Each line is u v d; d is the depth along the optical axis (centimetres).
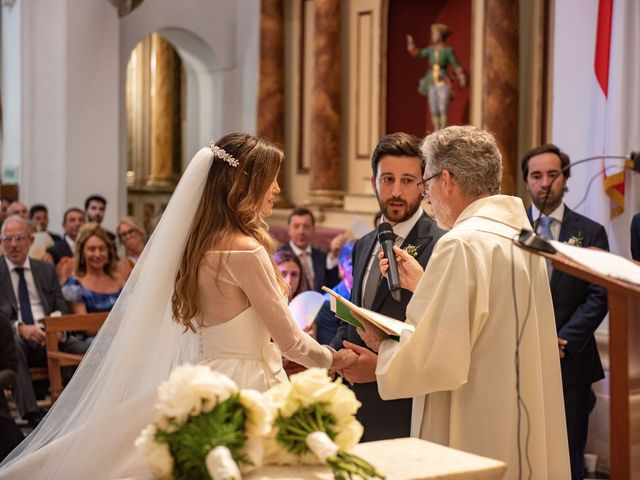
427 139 297
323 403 215
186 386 201
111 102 1130
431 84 955
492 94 884
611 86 557
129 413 307
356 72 1053
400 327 287
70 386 329
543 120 888
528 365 273
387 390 270
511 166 883
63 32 1095
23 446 334
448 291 267
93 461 306
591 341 461
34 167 1123
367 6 1041
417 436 284
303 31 1112
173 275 312
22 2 1108
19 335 670
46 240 936
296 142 1122
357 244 377
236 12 1231
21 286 710
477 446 271
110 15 1121
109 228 1132
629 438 222
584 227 473
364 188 1045
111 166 1135
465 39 991
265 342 312
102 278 731
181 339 323
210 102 1246
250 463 204
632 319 227
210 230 308
